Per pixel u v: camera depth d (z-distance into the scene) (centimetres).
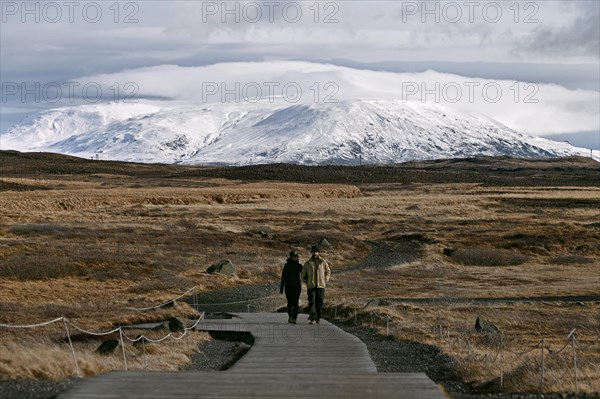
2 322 3070
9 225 8119
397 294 4991
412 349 2595
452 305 4247
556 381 1850
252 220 10400
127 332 2841
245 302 4588
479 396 1683
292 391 1409
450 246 7962
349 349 2305
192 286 5084
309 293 2975
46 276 5116
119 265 5634
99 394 1367
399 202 14425
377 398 1354
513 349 2627
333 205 13738
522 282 5762
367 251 7862
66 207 12006
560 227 9288
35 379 1614
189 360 2317
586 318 3775
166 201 13862
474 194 17775
